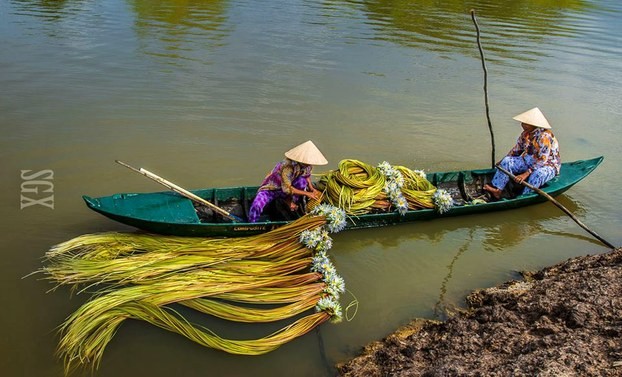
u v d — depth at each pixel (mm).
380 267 8352
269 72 15656
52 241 8172
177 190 8195
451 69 17109
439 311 7352
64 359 6160
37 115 12062
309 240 7887
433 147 12297
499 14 24766
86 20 19016
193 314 6949
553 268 8203
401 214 9148
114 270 7387
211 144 11602
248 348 6398
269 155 11328
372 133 12656
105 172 10234
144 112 12664
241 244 7961
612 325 6070
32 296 7055
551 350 5598
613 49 20172
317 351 6531
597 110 14859
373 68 16672
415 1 26297
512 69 17516
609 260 7926
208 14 21109
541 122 10008
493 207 9820
